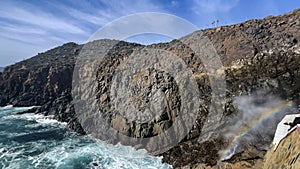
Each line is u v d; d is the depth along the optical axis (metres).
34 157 23.12
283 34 37.59
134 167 20.72
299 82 26.00
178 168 20.09
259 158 18.19
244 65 30.91
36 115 40.47
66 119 36.62
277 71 28.05
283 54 29.48
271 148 16.92
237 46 37.88
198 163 19.77
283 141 14.51
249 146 19.98
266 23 43.97
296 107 23.48
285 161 12.74
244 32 42.00
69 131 31.77
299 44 31.94
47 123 35.84
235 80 29.05
